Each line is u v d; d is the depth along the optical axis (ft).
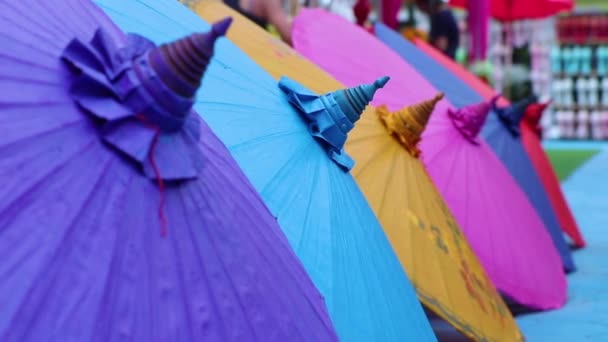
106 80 4.85
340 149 8.40
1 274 4.09
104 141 4.78
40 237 4.28
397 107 12.39
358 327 7.11
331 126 8.22
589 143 67.31
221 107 7.57
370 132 10.30
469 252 11.02
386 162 10.11
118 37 5.60
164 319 4.65
